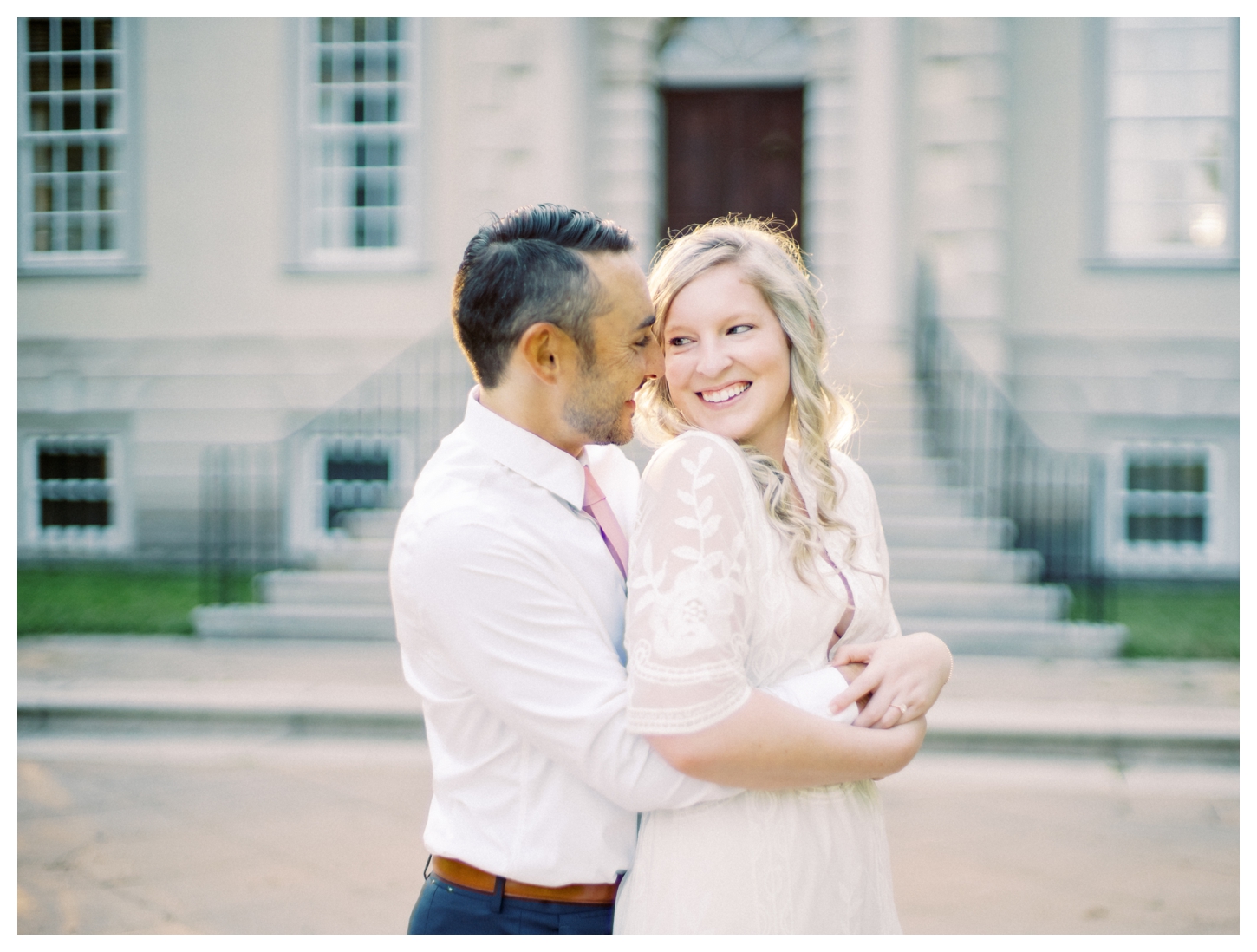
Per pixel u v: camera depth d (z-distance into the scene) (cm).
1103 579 711
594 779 137
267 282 995
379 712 532
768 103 973
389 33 985
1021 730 500
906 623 656
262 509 998
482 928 147
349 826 417
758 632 144
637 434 176
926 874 373
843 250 920
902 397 833
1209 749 491
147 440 1011
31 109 1018
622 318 147
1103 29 924
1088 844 400
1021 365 943
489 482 146
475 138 918
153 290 1007
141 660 635
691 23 966
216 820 423
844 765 136
